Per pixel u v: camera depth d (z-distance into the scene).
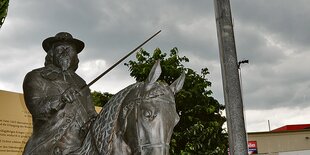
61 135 3.46
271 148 24.02
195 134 10.92
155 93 2.87
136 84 3.04
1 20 4.59
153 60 11.58
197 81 11.86
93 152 3.09
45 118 3.49
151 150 2.69
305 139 24.05
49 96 3.52
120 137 2.95
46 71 3.77
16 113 7.54
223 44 4.74
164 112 2.79
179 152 11.15
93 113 3.79
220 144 11.58
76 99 3.68
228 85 4.61
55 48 3.89
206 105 11.72
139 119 2.79
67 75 3.84
